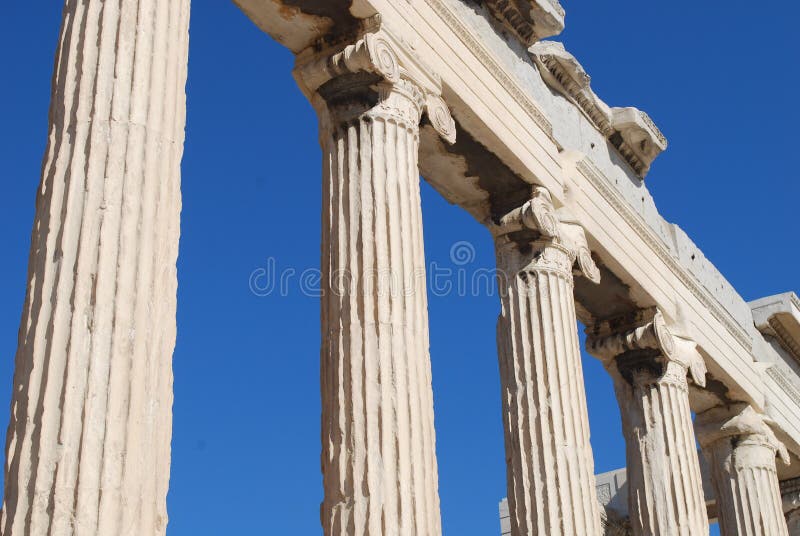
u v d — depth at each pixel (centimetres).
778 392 2922
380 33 1644
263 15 1653
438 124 1725
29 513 962
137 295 1068
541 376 1888
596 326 2380
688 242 2678
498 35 2064
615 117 2403
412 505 1392
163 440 1051
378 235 1530
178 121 1187
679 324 2419
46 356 1023
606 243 2216
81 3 1190
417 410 1455
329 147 1627
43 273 1062
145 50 1173
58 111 1141
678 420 2258
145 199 1109
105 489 981
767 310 2936
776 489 2648
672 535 2152
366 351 1460
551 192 2045
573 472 1830
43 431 991
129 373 1034
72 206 1082
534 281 1958
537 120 2073
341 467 1407
